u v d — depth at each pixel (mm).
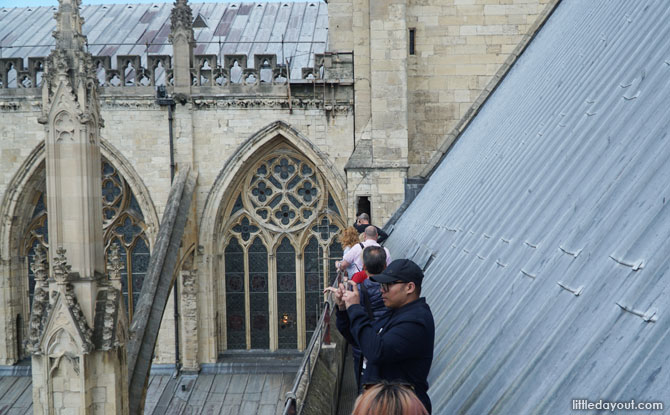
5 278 40562
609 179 8680
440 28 34312
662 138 7730
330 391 15930
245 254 41438
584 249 7953
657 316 5359
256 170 41094
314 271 41656
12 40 50031
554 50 21375
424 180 33781
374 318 10070
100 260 22922
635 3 14367
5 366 40781
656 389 4637
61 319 21438
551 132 14008
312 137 39344
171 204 36594
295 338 41906
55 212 22016
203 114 39562
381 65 33688
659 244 6160
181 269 39562
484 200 15609
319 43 47844
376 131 33969
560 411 5707
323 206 40875
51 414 21594
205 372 40250
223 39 49469
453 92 34562
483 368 8477
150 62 39500
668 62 9289
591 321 6539
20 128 39719
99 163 23094
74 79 21922
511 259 10648
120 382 22781
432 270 16234
